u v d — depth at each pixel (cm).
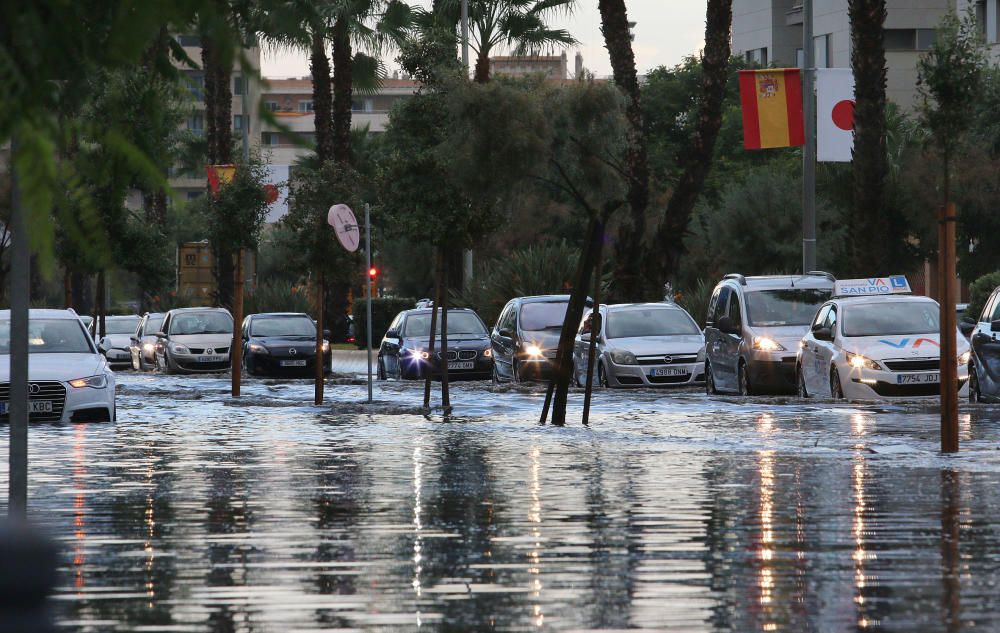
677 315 6288
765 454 2898
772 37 19800
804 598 1305
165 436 3597
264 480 2477
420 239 4647
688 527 1820
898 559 1541
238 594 1352
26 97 415
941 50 2911
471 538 1738
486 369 7150
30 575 403
